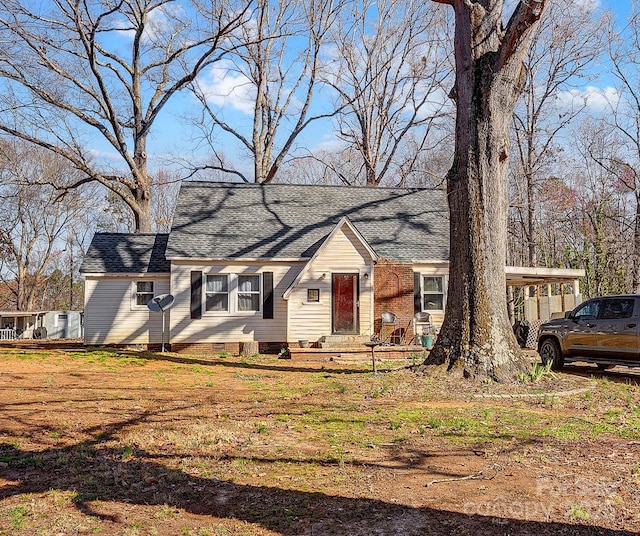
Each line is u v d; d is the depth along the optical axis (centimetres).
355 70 3581
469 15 1205
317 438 707
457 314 1189
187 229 2094
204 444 672
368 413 859
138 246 2217
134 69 2856
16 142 3725
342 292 1992
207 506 481
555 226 3706
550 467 593
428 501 492
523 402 980
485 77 1184
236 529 434
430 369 1185
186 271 2002
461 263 1192
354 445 675
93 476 555
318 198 2366
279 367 1530
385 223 2253
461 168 1207
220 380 1223
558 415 874
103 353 1784
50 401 922
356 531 430
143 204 2758
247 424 776
